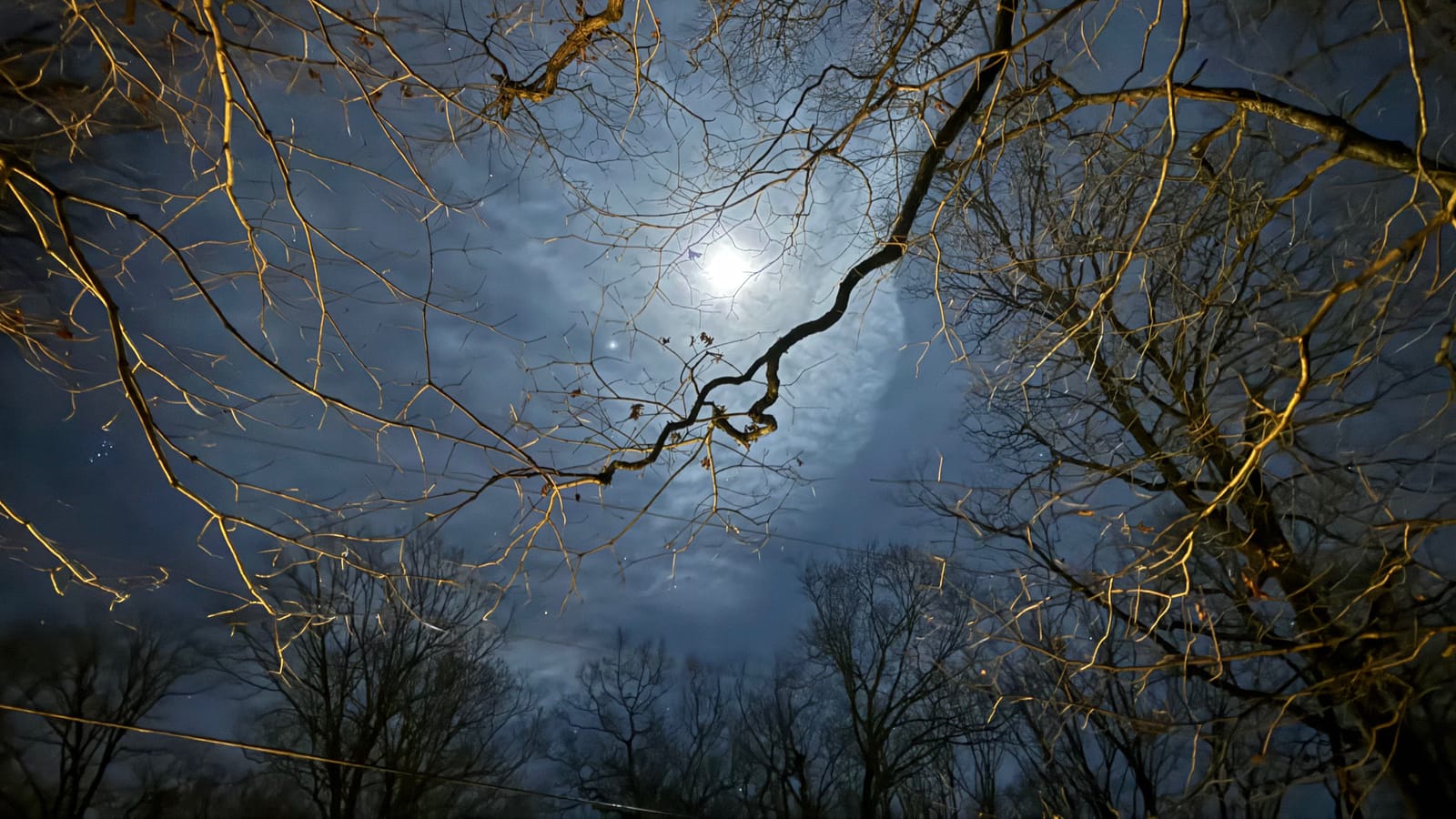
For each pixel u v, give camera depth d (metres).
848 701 26.05
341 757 20.72
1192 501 7.48
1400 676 6.83
